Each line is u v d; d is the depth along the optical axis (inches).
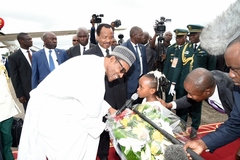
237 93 43.9
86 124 57.6
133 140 42.3
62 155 57.0
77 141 57.7
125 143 42.0
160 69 140.3
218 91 59.7
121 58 58.5
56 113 57.5
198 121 116.6
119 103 84.8
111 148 102.4
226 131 44.1
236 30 32.2
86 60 61.1
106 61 59.7
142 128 45.4
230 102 56.9
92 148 62.4
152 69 151.6
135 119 49.4
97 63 60.4
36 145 60.5
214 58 115.3
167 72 156.3
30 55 132.0
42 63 122.3
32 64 122.3
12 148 108.9
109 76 61.2
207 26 36.6
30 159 61.2
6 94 81.0
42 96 58.8
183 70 124.8
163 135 42.9
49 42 125.7
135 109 52.9
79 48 139.6
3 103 79.1
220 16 34.3
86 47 139.5
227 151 97.8
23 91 128.7
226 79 58.6
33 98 60.2
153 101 67.1
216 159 91.7
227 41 33.0
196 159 33.9
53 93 56.5
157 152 40.7
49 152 58.4
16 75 125.0
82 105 57.6
